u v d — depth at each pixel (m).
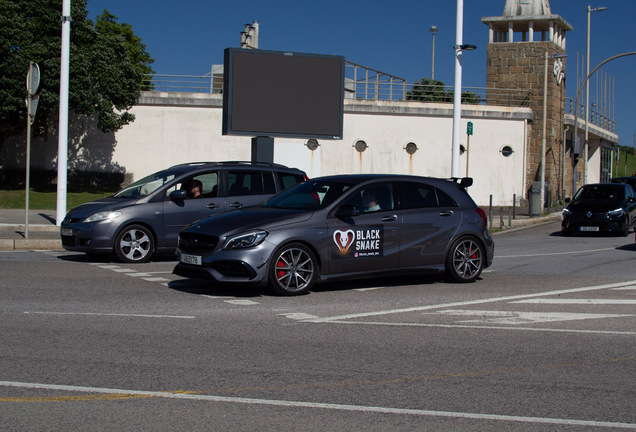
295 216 8.25
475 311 7.39
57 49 28.72
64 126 16.83
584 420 3.94
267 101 18.27
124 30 49.50
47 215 21.34
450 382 4.68
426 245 9.11
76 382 4.54
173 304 7.54
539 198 26.52
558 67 37.47
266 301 7.83
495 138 34.84
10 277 9.28
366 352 5.49
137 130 32.34
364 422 3.85
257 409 4.04
